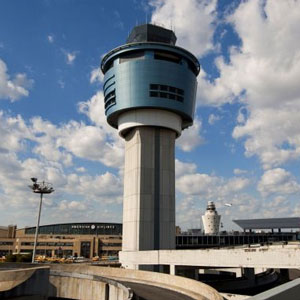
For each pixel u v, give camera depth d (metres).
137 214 71.88
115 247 139.12
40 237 139.25
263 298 4.07
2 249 140.00
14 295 40.94
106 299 40.62
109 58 80.50
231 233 112.44
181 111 76.69
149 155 75.12
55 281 48.16
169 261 55.41
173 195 75.69
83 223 147.25
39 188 67.69
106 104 81.56
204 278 73.31
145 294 36.53
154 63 76.19
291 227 110.19
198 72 85.25
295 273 87.19
